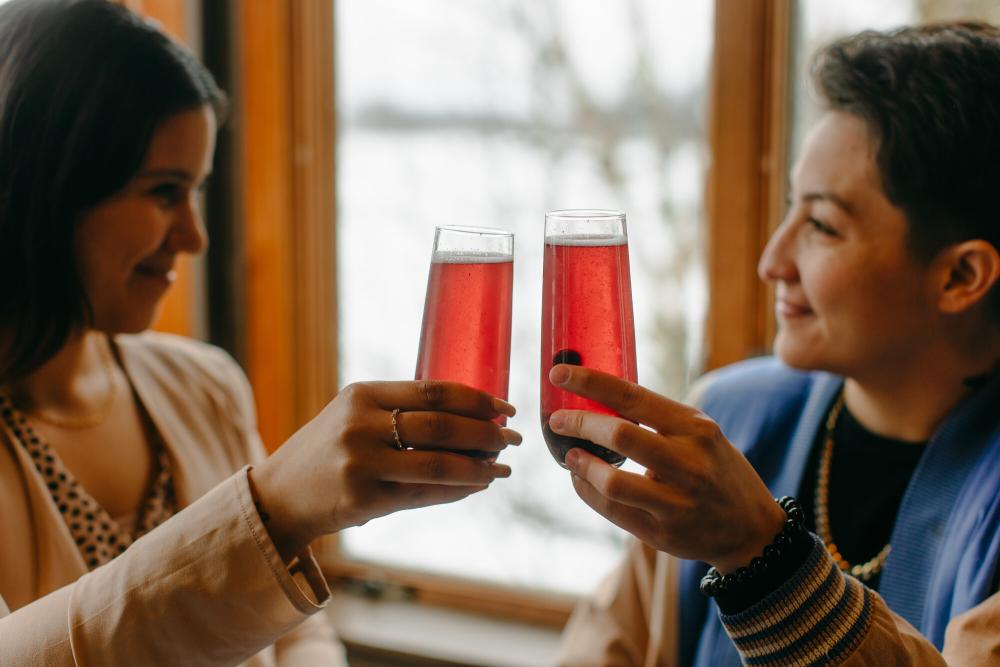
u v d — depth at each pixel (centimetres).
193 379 132
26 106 101
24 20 103
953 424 107
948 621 100
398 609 208
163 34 108
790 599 80
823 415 121
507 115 195
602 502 80
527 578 206
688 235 187
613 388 76
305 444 81
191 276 205
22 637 85
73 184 101
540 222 196
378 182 207
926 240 102
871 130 103
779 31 167
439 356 82
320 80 204
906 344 107
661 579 129
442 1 196
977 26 104
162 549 83
